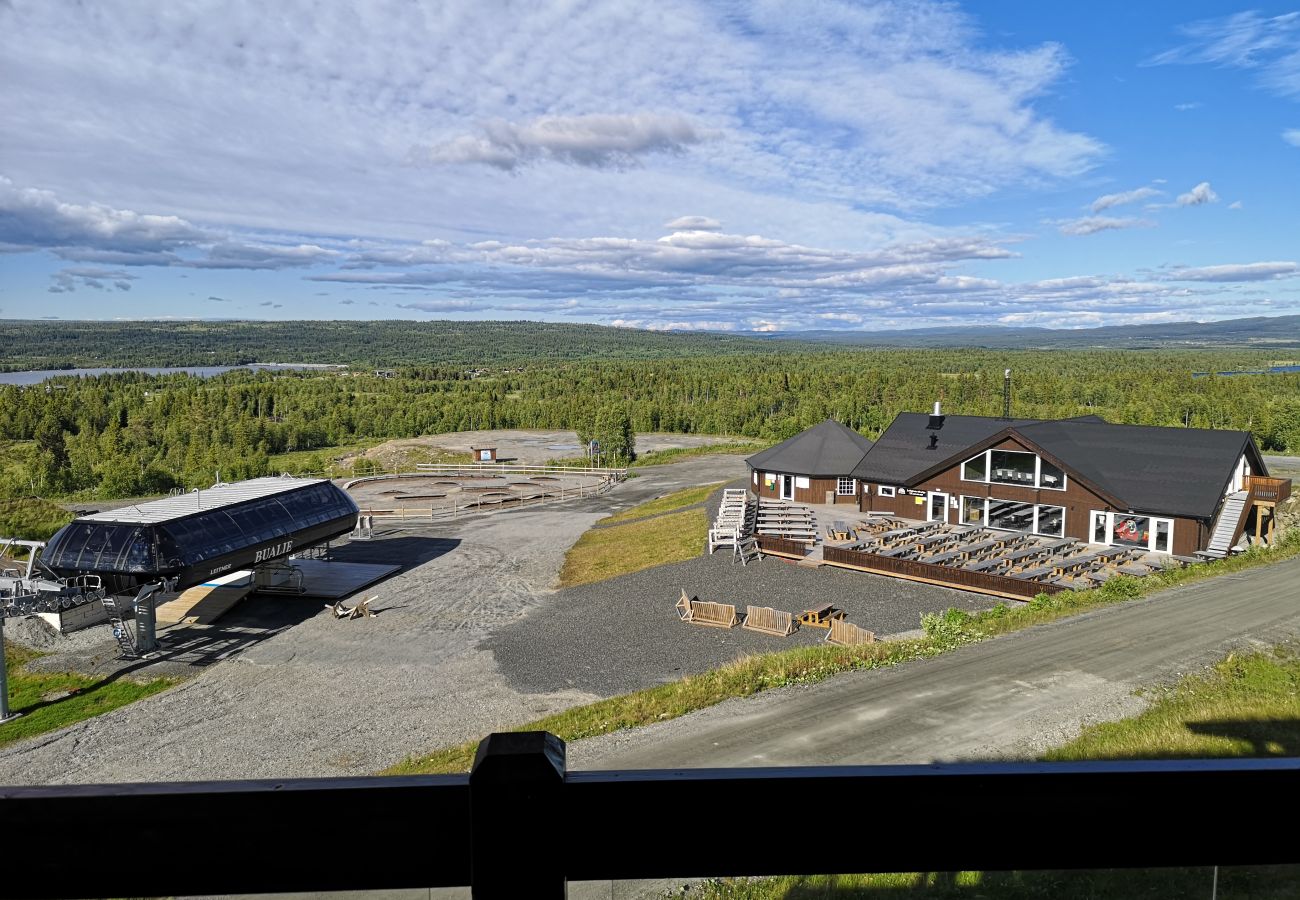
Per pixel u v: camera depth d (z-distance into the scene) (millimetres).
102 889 1662
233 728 20016
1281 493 31656
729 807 1686
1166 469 31422
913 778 1721
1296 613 19594
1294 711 13234
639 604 27688
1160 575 25125
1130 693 15016
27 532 45531
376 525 47750
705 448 82688
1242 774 1795
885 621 23859
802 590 27516
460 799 1579
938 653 18531
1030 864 1775
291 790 1610
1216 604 20891
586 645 24000
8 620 27906
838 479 42531
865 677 17141
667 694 18109
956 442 40469
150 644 26172
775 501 44344
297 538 32656
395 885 1600
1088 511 31578
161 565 26344
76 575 26125
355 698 21391
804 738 14102
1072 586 24938
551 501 55688
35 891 1667
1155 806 1771
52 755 19078
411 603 30844
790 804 1693
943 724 14172
